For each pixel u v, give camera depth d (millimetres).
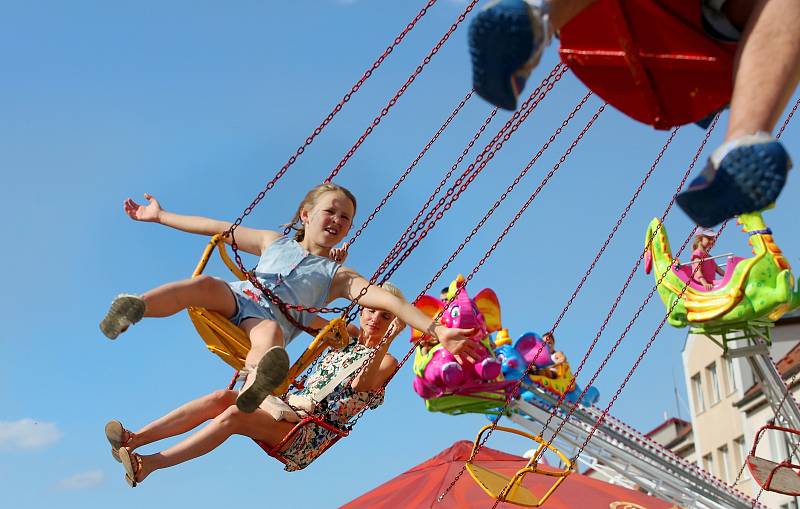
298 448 6352
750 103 2535
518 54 2576
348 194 6453
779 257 12883
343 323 5902
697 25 3066
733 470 31266
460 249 5961
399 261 5977
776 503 28047
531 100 5488
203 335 5969
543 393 13570
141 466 5812
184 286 5746
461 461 11594
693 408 34562
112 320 5469
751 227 13164
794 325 29641
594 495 10586
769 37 2574
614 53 3195
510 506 10078
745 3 2957
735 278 12961
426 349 12594
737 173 2447
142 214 6562
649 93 3205
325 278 6211
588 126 6023
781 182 2436
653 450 14523
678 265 13516
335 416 6598
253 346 5836
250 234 6430
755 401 28969
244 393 5363
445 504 10281
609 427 14234
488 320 13680
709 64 3094
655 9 3045
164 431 5934
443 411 12984
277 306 6062
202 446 6027
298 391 6809
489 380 12711
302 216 6453
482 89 2670
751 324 13250
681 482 14258
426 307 11891
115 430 5762
